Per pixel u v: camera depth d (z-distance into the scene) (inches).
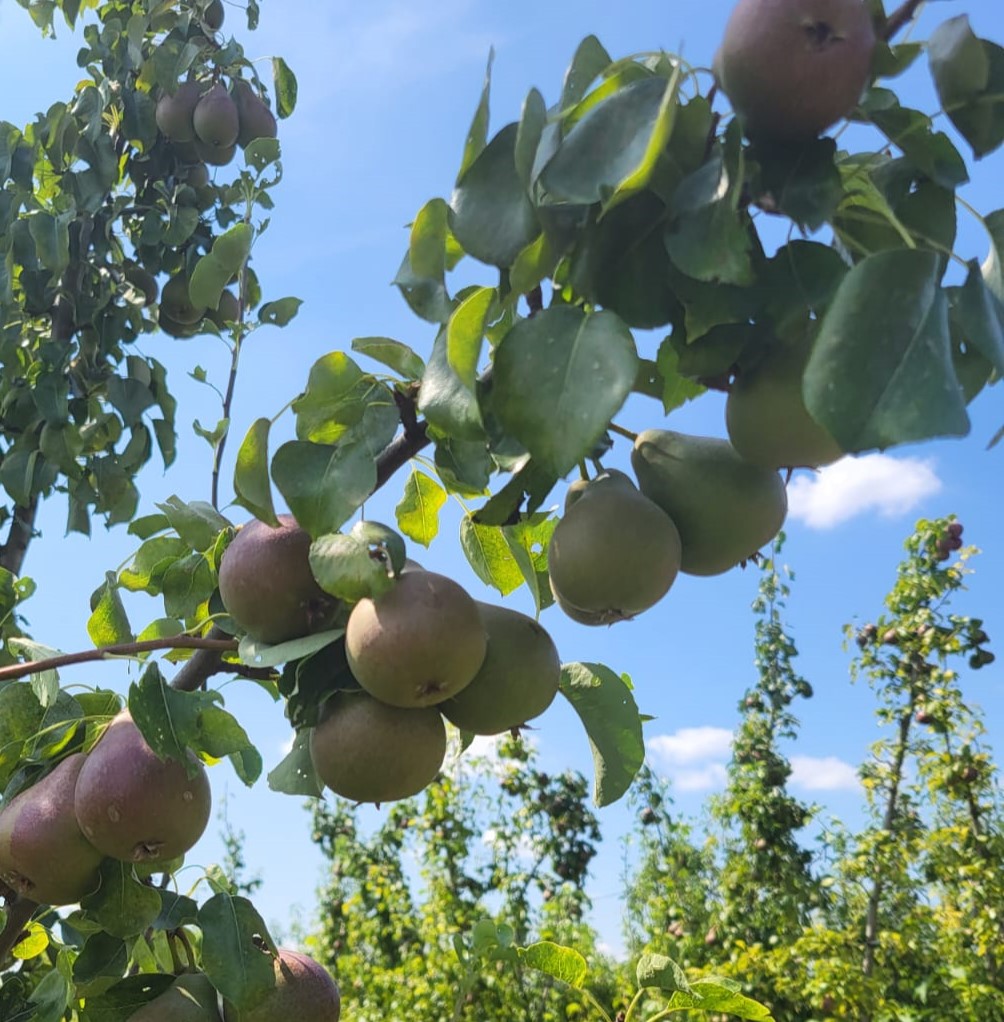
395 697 20.7
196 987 26.7
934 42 17.9
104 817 23.2
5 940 27.8
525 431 17.2
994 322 17.1
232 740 24.2
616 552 21.0
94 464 66.2
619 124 17.5
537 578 28.2
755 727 131.3
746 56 16.9
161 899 26.4
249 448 22.1
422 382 19.9
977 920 98.4
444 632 20.3
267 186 65.9
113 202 71.1
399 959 131.2
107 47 72.9
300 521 21.4
